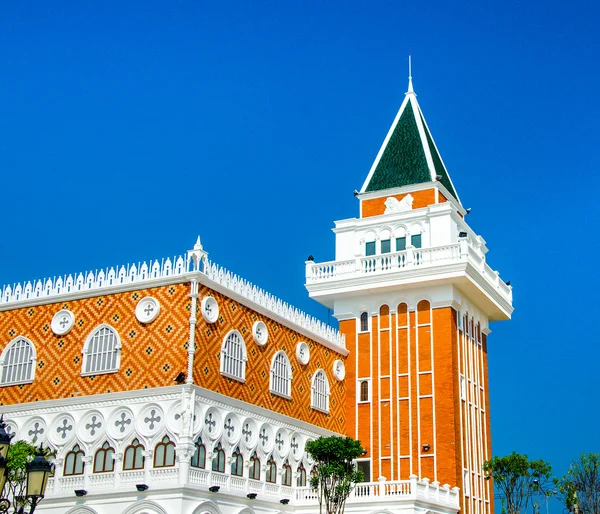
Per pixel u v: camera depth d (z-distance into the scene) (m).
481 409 60.75
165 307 43.75
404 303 58.41
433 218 60.44
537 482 53.81
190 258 44.09
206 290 44.38
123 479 41.59
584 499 57.75
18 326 47.69
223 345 45.16
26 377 46.38
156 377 42.66
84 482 42.41
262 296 50.00
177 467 40.41
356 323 59.56
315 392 54.66
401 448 55.38
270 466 48.34
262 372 48.66
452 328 56.47
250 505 45.09
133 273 45.34
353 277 58.94
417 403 55.75
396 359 57.38
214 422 43.44
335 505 43.81
